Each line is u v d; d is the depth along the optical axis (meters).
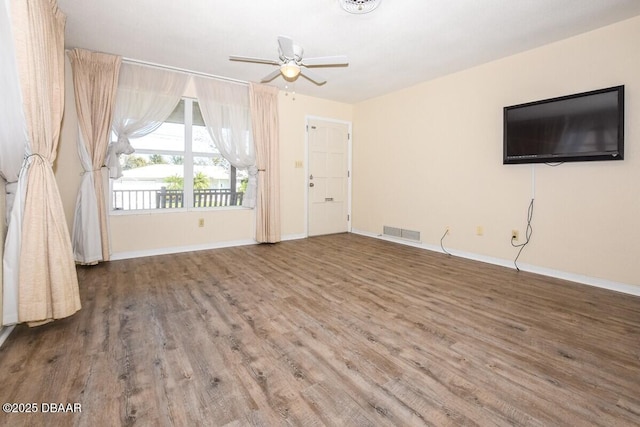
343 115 5.76
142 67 3.83
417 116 4.66
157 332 2.06
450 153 4.25
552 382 1.58
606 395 1.49
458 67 3.94
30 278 1.94
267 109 4.70
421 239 4.68
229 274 3.32
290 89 4.90
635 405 1.42
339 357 1.80
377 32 3.01
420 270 3.53
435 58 3.64
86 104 3.40
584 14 2.68
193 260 3.86
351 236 5.58
